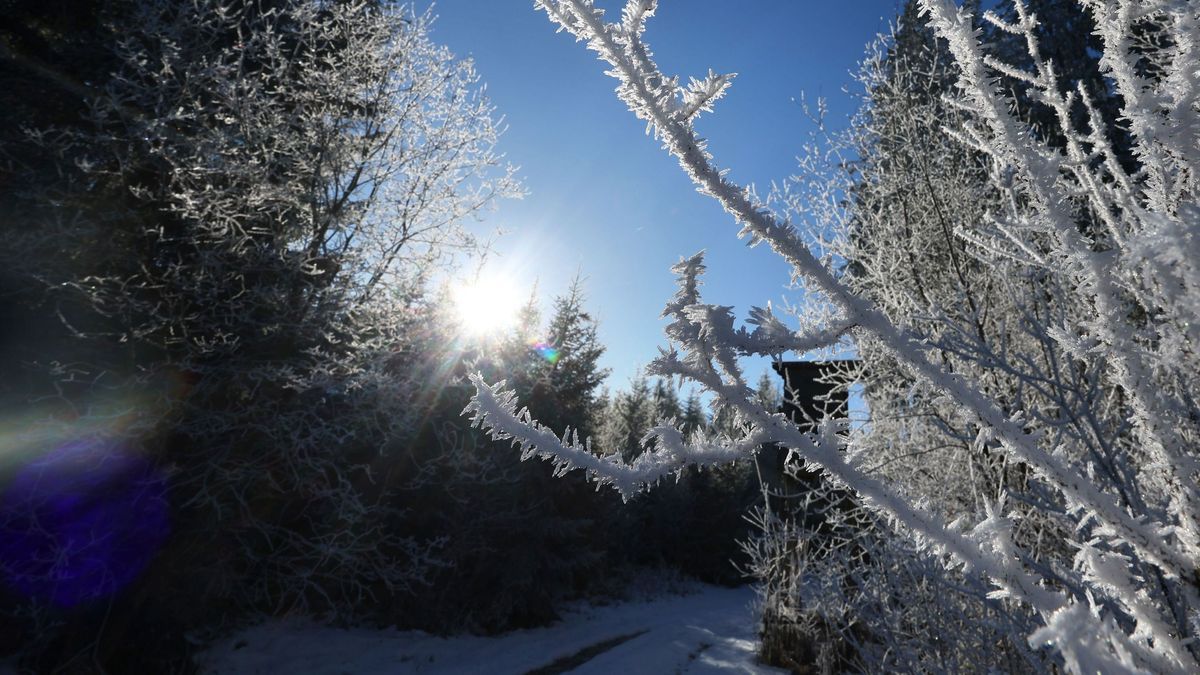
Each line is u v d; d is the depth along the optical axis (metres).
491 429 0.66
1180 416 0.82
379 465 9.38
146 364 6.14
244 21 6.91
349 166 7.86
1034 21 0.96
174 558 6.39
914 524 0.72
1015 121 0.83
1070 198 1.15
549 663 11.01
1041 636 0.49
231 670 8.18
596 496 16.30
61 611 5.98
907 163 4.52
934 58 4.46
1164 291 0.67
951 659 1.97
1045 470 0.75
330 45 7.92
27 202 5.73
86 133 5.98
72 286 5.60
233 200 6.45
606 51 0.70
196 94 6.35
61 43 6.58
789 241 0.70
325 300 6.73
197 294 5.93
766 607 9.08
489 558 13.13
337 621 11.22
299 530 7.67
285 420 6.24
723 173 0.70
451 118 8.78
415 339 8.32
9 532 5.47
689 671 9.73
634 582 21.30
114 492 5.93
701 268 0.74
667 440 0.70
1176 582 0.82
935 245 4.19
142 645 6.75
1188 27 0.73
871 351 3.50
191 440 6.30
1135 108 0.76
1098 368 1.03
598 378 16.94
